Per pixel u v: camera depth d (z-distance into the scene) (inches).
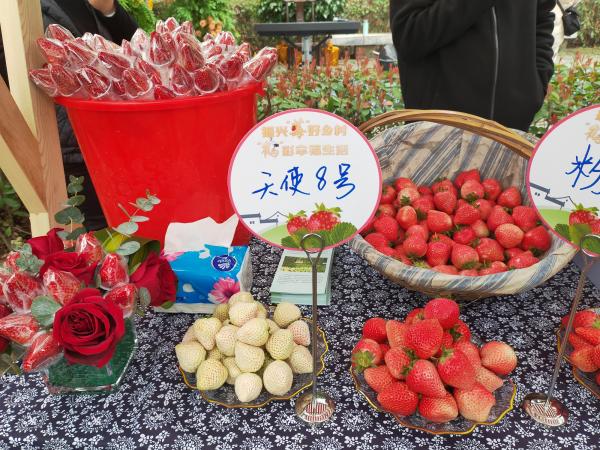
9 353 25.6
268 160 25.3
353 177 25.6
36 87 35.0
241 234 42.8
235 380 27.8
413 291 37.3
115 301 25.3
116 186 37.9
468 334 29.2
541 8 60.1
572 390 28.5
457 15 52.0
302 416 26.8
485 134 33.6
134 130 34.3
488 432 25.9
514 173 44.2
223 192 40.4
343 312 35.2
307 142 25.1
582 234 27.0
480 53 55.0
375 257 31.3
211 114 35.3
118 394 29.1
